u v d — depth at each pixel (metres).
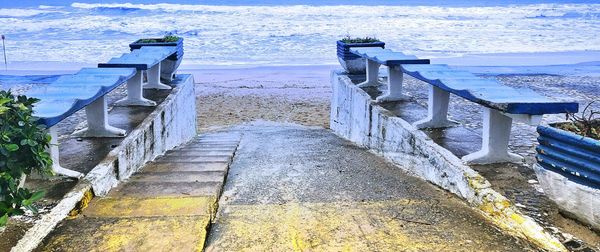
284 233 3.85
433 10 48.28
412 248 3.53
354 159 7.66
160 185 5.32
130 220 3.97
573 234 3.81
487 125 5.49
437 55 24.42
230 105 16.22
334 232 3.86
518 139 7.20
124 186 5.33
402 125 7.25
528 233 3.81
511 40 29.86
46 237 3.65
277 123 14.21
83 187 4.57
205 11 44.53
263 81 19.47
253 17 40.41
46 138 3.65
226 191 5.38
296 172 6.48
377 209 4.47
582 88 13.97
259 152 8.88
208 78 19.83
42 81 16.69
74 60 22.64
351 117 10.77
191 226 3.85
